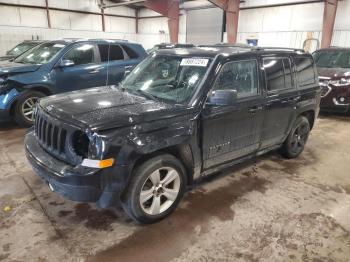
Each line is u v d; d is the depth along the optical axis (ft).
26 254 7.10
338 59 24.03
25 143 9.03
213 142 9.29
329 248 7.73
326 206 9.81
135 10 56.80
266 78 10.86
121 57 20.79
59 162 7.52
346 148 15.85
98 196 7.24
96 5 50.39
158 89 9.79
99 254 7.21
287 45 37.58
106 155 6.93
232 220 8.82
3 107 16.31
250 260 7.22
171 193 8.71
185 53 10.21
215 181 11.39
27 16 42.60
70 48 18.58
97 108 7.95
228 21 37.11
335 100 21.58
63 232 7.97
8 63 18.37
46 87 17.49
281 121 12.00
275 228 8.50
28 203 9.29
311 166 13.24
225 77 9.37
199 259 7.18
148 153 7.60
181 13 49.14
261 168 12.82
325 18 32.09
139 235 7.98
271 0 37.76
